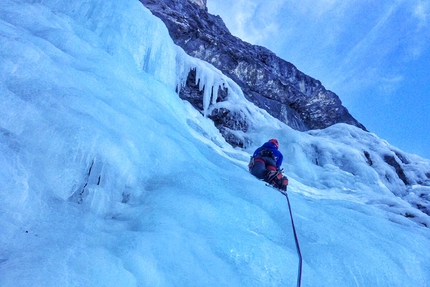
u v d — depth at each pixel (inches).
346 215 149.5
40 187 69.6
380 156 438.9
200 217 88.8
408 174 438.3
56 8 227.3
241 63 507.8
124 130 111.9
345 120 658.8
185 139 156.9
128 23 261.6
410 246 137.3
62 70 119.5
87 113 102.0
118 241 66.6
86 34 198.1
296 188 249.8
